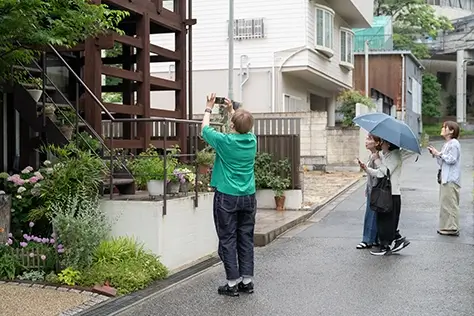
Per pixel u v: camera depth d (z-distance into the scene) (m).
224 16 18.09
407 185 15.94
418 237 8.70
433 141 36.78
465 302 5.36
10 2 5.01
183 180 6.89
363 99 20.83
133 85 9.28
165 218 6.42
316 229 9.62
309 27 17.73
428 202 12.63
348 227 9.77
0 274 5.88
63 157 6.65
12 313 4.91
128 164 7.04
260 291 5.77
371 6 23.48
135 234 6.36
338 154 19.34
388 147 7.45
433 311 5.09
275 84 17.67
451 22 43.34
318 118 16.98
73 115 7.38
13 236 6.50
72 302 5.24
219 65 18.20
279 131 11.69
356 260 7.15
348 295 5.59
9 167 8.49
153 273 6.04
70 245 5.78
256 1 17.73
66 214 5.85
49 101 7.69
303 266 6.86
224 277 6.34
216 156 5.70
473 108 48.84
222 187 5.59
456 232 8.84
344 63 21.64
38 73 7.69
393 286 5.91
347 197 13.76
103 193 6.70
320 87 22.47
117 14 6.38
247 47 17.88
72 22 5.75
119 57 9.35
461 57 43.00
